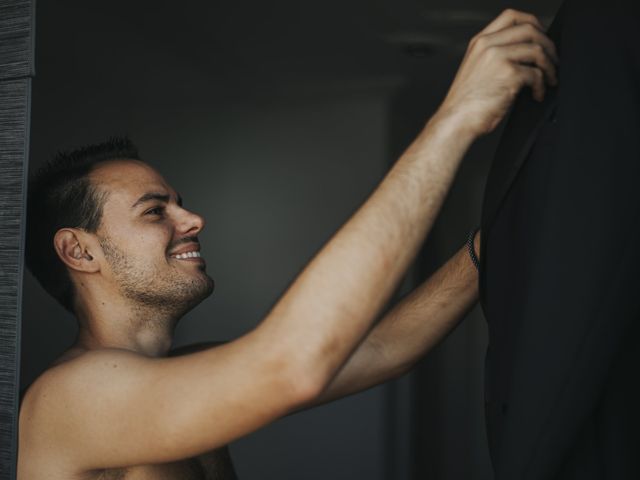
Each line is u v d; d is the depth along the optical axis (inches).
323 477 131.3
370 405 131.3
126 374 35.4
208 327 140.6
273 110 138.4
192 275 48.7
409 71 130.6
